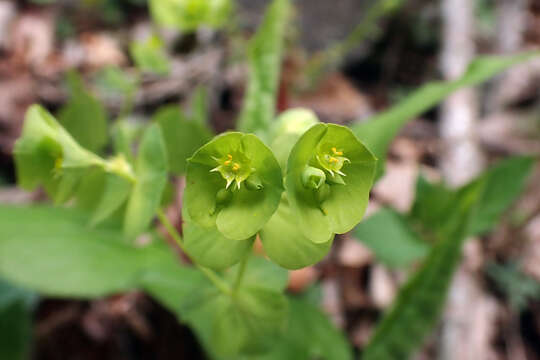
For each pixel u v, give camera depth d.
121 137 0.14
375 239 0.18
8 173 0.25
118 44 0.34
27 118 0.12
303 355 0.16
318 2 0.33
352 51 0.34
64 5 0.35
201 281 0.16
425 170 0.28
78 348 0.20
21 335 0.17
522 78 0.31
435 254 0.15
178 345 0.21
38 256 0.15
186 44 0.29
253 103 0.19
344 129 0.09
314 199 0.10
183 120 0.16
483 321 0.22
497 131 0.29
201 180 0.10
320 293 0.21
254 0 0.34
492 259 0.24
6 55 0.32
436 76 0.33
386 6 0.27
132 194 0.13
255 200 0.10
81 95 0.16
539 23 0.37
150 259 0.16
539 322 0.22
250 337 0.13
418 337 0.16
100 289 0.15
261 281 0.13
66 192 0.13
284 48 0.29
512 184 0.18
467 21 0.29
